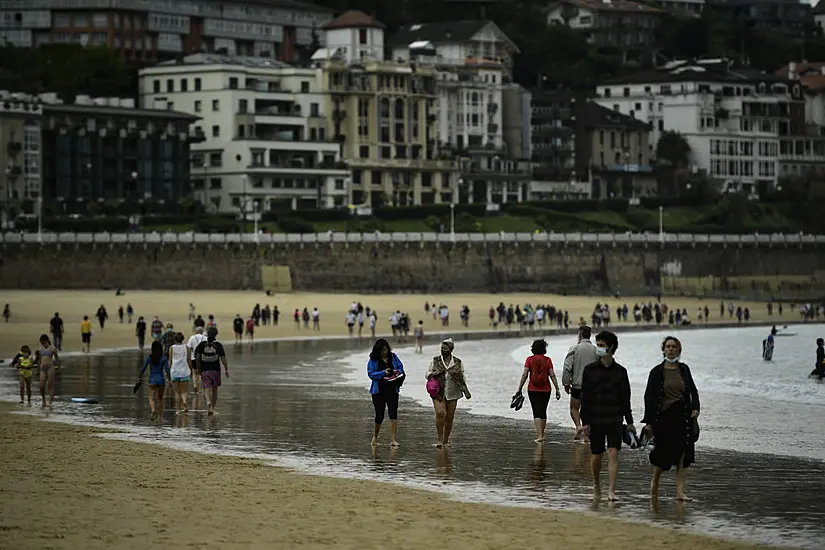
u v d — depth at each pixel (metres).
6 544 49.59
